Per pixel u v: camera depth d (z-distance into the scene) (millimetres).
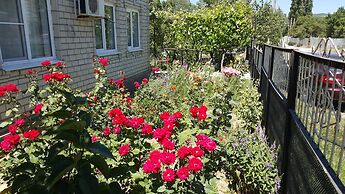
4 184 2141
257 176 2648
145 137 2223
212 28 11914
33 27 4305
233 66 10664
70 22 5117
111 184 1380
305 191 1822
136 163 2078
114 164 2008
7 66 3697
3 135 3404
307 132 1955
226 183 2965
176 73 7191
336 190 1268
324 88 1895
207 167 2094
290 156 2400
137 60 9055
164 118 2463
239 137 3059
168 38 13172
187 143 2281
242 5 12336
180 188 1838
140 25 9281
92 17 5445
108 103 3662
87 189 1071
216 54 12531
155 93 5160
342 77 1536
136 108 4184
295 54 2449
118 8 7371
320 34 46656
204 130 2424
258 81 6812
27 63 4098
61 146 1203
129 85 8344
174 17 12570
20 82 3891
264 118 4621
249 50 12695
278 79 3762
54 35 4742
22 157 1910
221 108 3127
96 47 6484
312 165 1687
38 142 2020
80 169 1117
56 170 1082
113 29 7273
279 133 3023
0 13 3699
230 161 2752
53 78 3061
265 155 2826
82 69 5570
